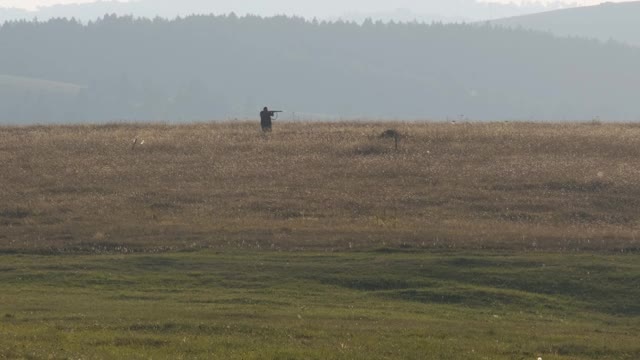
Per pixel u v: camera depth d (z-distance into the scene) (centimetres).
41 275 9075
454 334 6931
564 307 8425
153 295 8344
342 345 6316
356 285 8912
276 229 11431
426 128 19450
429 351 6281
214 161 16262
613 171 15175
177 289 8644
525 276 9094
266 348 6147
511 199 13625
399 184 14538
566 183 14475
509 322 7744
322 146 17375
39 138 18662
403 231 11281
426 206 13262
